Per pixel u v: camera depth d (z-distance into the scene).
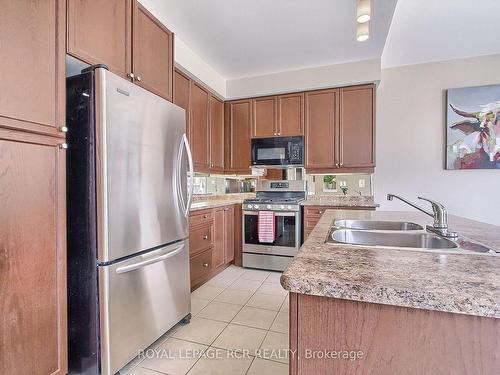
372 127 3.35
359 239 1.36
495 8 2.54
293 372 0.66
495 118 3.32
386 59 3.50
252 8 2.31
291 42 2.87
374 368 0.62
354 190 3.64
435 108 3.54
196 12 2.37
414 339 0.60
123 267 1.50
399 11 2.60
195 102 3.19
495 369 0.56
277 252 3.39
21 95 1.17
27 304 1.20
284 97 3.70
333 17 2.44
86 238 1.43
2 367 1.11
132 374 1.55
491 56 3.35
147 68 2.00
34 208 1.22
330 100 3.50
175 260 1.96
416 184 3.62
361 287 0.60
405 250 0.92
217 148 3.74
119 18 1.76
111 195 1.44
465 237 1.17
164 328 1.84
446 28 2.86
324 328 0.65
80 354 1.45
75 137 1.44
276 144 3.69
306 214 3.36
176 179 1.96
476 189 3.43
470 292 0.56
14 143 1.15
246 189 4.48
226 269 3.50
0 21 1.10
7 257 1.13
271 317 2.21
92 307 1.42
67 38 1.41
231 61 3.31
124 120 1.52
